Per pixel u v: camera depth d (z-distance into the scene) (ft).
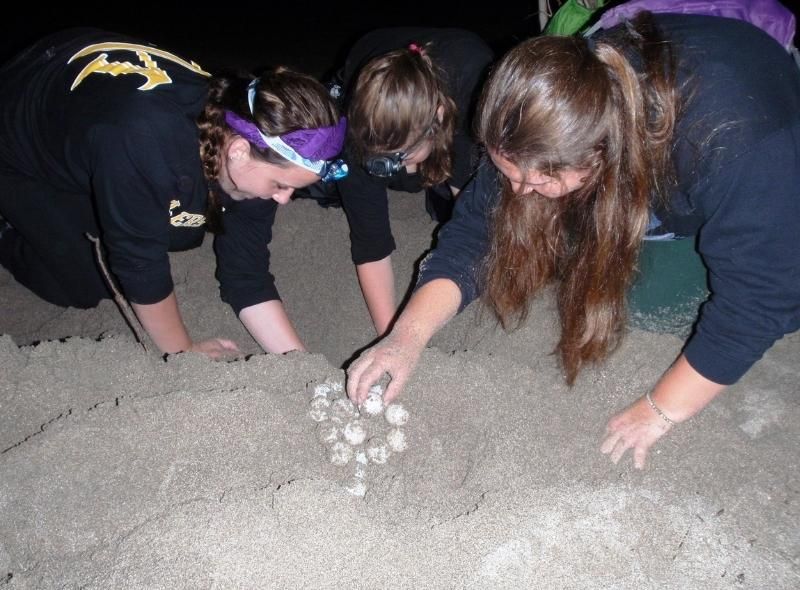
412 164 7.24
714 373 5.38
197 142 6.19
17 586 4.82
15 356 6.43
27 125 6.94
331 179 6.40
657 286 7.17
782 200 4.64
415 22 26.32
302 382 6.50
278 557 4.90
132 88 6.08
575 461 5.89
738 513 5.54
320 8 28.68
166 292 6.91
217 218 7.11
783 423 6.35
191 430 5.81
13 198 7.66
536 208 5.74
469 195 6.61
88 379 6.34
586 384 6.54
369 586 4.83
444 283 6.27
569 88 4.31
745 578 5.09
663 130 4.64
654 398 5.86
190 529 5.03
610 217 4.98
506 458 5.86
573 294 5.82
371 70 6.32
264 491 5.36
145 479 5.49
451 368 6.59
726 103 4.60
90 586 4.76
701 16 5.08
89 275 8.45
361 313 9.30
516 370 6.70
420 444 6.11
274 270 9.66
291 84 5.81
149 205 6.24
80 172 6.66
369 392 6.10
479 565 5.02
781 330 5.04
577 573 5.04
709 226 5.01
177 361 6.59
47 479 5.36
